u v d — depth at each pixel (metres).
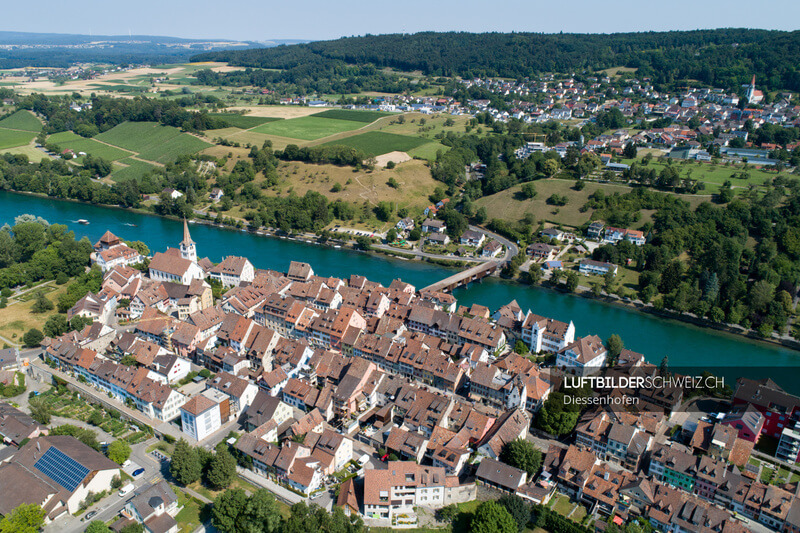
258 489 167.62
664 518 154.88
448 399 195.38
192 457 169.75
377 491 160.00
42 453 173.38
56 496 160.50
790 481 173.25
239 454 180.12
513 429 185.50
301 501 154.00
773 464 181.50
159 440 192.50
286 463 169.50
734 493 162.38
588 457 172.88
